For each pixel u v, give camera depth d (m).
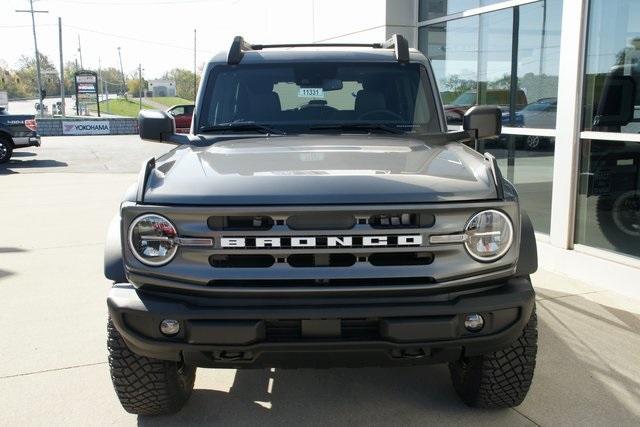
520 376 3.07
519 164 6.73
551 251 5.98
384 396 3.58
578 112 5.61
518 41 6.65
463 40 7.64
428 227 2.62
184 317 2.61
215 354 2.71
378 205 2.59
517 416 3.32
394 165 2.97
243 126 3.93
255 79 4.11
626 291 5.18
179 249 2.63
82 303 5.27
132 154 21.38
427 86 4.13
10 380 3.83
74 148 24.14
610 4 5.33
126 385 3.06
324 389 3.68
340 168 2.89
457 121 7.86
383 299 2.64
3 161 17.88
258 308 2.60
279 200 2.60
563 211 5.80
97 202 10.71
